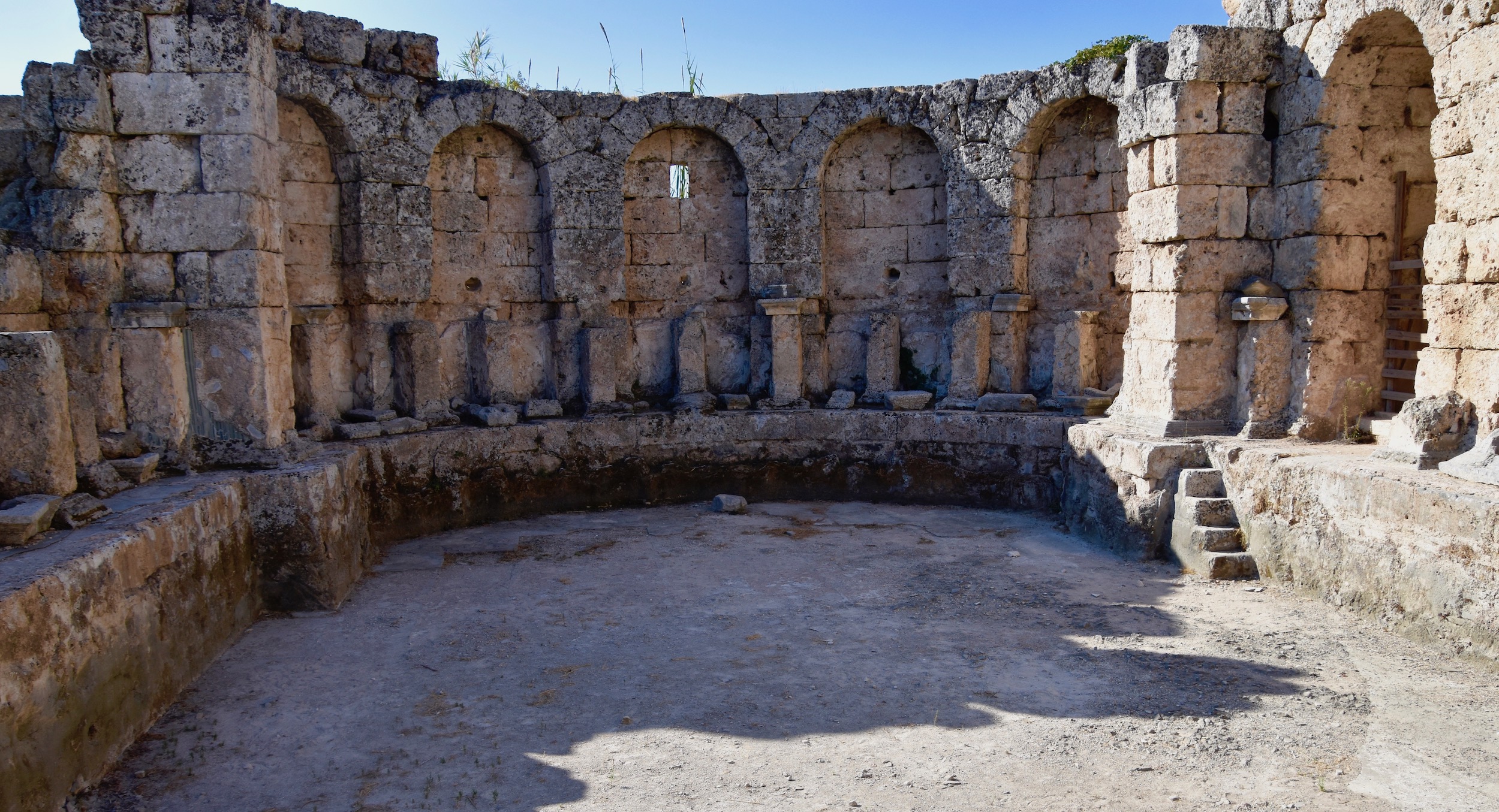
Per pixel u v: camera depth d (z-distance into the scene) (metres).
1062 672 7.50
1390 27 9.79
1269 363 10.66
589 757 6.29
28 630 5.27
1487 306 8.34
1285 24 10.66
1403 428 8.88
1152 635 8.23
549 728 6.73
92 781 5.89
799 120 13.81
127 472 8.52
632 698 7.20
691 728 6.70
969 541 11.54
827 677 7.52
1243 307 10.62
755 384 14.40
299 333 11.62
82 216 8.66
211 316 9.18
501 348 13.39
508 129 13.18
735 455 14.01
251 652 8.17
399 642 8.41
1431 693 6.87
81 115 8.62
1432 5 8.76
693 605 9.32
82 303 8.75
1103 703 6.92
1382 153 10.35
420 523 12.16
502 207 13.53
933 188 13.95
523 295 13.75
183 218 9.09
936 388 14.09
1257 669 7.39
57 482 6.92
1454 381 8.73
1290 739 6.27
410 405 12.55
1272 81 10.78
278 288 9.73
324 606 9.19
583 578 10.24
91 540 6.44
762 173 13.86
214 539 8.12
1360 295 10.46
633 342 14.33
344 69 11.73
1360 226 10.38
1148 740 6.33
